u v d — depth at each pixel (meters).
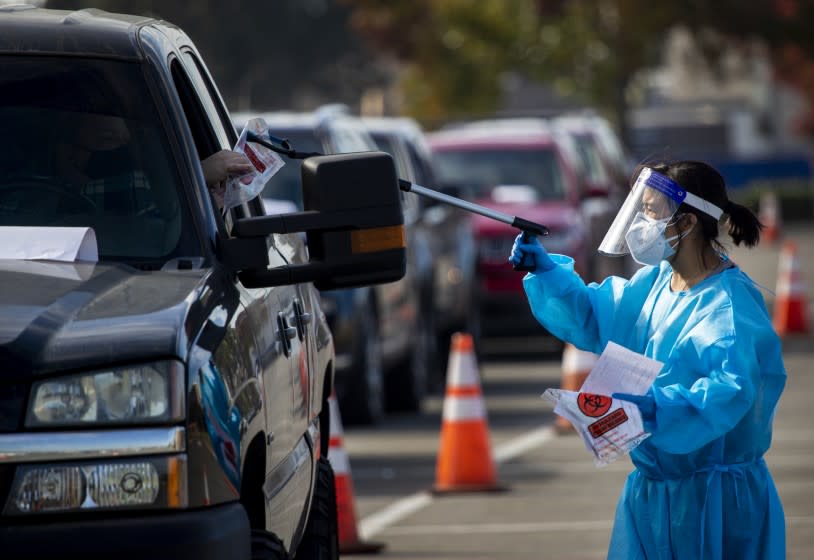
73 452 8.80
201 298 9.70
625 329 11.72
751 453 11.26
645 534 11.45
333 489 14.70
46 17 11.45
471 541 20.17
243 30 123.19
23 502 8.76
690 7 92.50
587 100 99.06
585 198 42.97
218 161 11.49
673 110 157.50
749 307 11.05
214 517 8.97
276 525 11.07
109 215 10.75
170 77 11.28
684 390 10.57
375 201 10.35
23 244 10.26
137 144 10.95
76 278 9.73
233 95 124.12
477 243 41.75
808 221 106.94
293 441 11.98
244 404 9.78
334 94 144.50
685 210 11.15
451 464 23.81
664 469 11.27
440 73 101.25
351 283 10.43
